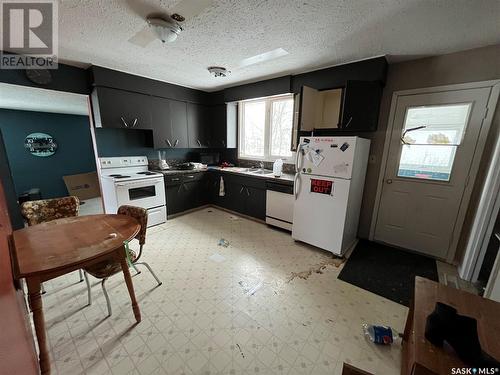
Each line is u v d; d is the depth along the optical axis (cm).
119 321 161
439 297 112
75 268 122
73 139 476
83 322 160
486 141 211
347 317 168
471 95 212
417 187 253
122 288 198
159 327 157
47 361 121
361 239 300
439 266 238
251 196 361
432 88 229
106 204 330
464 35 183
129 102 309
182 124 385
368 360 135
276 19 164
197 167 418
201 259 248
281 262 243
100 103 281
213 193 429
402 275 221
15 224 239
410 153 252
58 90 265
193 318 165
